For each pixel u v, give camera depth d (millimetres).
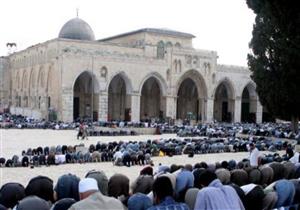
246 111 101188
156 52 87750
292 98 34406
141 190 12102
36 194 9688
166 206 8133
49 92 81188
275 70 36938
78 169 27406
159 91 93375
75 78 74500
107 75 77688
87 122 70062
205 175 10164
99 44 81188
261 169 14047
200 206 8102
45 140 47750
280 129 63375
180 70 85938
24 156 28734
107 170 27125
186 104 97250
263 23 38125
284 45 31453
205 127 65500
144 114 92188
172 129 66562
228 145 40844
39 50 88125
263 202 10828
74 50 74125
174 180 11195
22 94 101062
